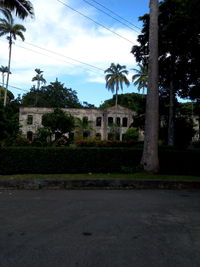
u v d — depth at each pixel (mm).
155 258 3014
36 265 2781
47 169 9703
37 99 55312
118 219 4582
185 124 25609
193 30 11914
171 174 10492
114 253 3127
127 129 36281
